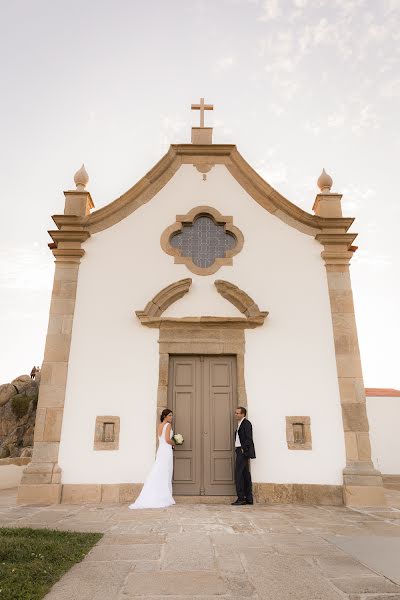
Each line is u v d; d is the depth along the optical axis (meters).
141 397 7.93
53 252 8.74
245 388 8.04
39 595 2.91
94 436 7.67
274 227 9.19
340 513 6.44
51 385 7.88
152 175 9.45
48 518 5.79
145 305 8.55
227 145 9.75
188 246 9.16
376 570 3.53
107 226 9.05
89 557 3.89
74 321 8.33
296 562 3.75
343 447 7.71
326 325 8.45
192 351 8.24
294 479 7.54
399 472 16.22
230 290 8.57
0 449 20.58
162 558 3.87
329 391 8.03
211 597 2.96
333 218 9.07
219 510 6.60
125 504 7.13
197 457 7.84
